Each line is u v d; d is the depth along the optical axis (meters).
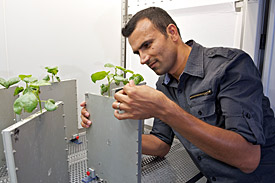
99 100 0.72
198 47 0.79
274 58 1.13
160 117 0.56
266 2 1.09
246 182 0.74
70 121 1.03
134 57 1.54
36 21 1.17
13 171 0.49
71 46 1.34
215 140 0.56
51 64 1.27
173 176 0.81
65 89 0.98
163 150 0.94
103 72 0.80
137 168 0.62
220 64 0.71
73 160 0.89
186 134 0.57
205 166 0.79
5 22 1.07
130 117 0.58
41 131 0.60
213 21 1.14
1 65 1.09
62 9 1.26
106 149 0.73
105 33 1.49
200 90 0.74
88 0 1.36
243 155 0.59
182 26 1.27
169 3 1.29
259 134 0.59
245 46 1.06
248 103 0.62
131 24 0.70
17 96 0.86
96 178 0.80
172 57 0.73
